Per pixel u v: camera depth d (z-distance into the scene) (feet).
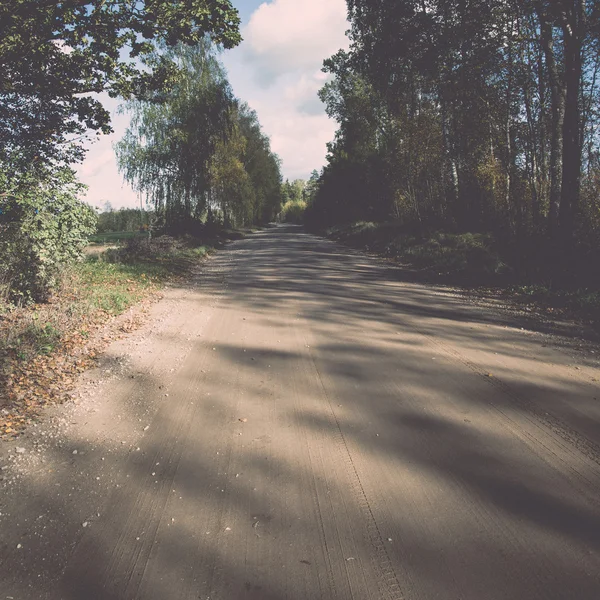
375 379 16.94
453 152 70.44
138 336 23.57
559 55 53.57
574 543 8.49
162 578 7.93
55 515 9.75
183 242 76.07
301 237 125.90
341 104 122.52
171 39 39.58
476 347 20.67
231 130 110.42
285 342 21.93
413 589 7.54
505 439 12.39
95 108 46.60
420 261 49.96
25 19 34.53
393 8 73.26
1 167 27.81
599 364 18.24
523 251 40.88
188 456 11.98
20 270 26.96
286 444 12.43
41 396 15.99
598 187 42.65
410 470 11.04
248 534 8.98
